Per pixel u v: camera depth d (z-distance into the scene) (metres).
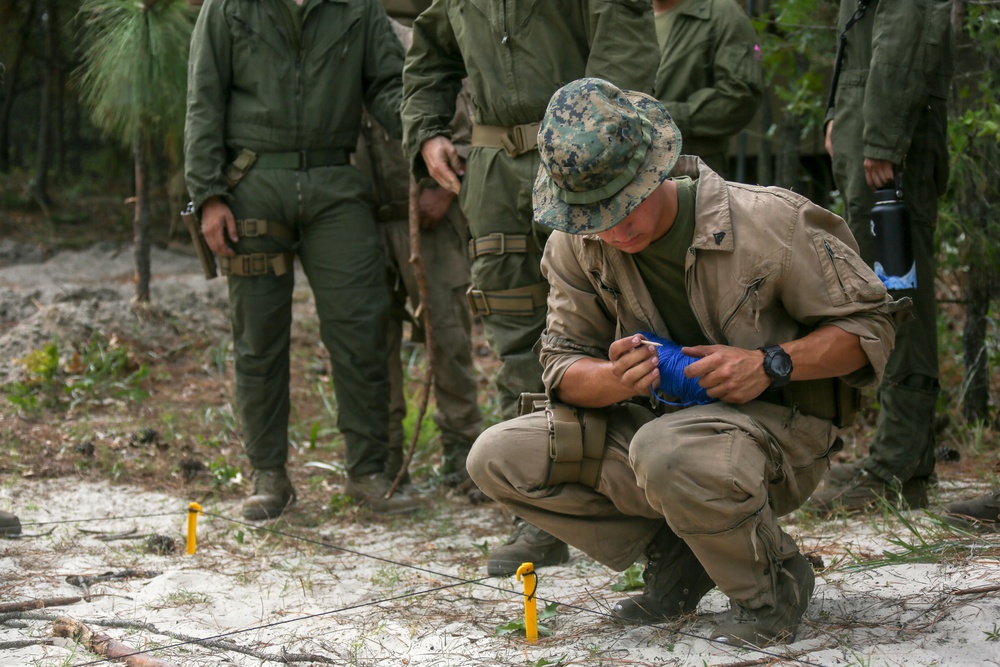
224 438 5.91
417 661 2.78
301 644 2.95
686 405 2.70
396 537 4.22
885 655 2.56
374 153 4.86
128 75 7.05
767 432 2.62
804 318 2.60
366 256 4.52
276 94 4.38
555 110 2.45
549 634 2.92
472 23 3.68
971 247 5.04
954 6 4.84
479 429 5.12
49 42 15.65
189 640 2.97
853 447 5.06
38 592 3.50
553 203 2.48
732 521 2.54
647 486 2.55
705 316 2.63
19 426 5.98
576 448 2.75
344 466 5.04
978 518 3.62
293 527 4.37
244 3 4.36
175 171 9.58
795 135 6.22
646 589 2.97
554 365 2.81
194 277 10.96
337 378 4.57
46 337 7.28
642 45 3.53
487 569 3.63
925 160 3.94
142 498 4.87
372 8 4.58
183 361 7.58
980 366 5.18
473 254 3.79
